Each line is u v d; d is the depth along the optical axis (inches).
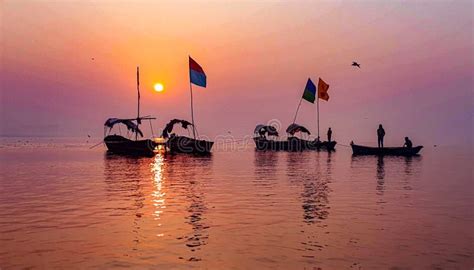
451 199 595.8
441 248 360.8
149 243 378.6
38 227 437.7
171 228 431.8
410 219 468.4
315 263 325.4
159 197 624.7
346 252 350.9
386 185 746.2
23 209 532.7
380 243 375.6
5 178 890.7
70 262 328.8
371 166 1152.2
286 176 906.7
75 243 379.2
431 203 565.3
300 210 521.0
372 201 581.3
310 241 382.6
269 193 659.4
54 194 657.0
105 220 468.8
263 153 1914.4
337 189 700.0
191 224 449.1
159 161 1414.9
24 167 1178.6
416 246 366.6
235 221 462.0
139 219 473.7
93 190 701.9
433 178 851.4
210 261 330.0
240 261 330.0
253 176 910.4
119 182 812.6
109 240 388.5
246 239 389.7
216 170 1066.1
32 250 358.9
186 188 722.2
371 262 327.3
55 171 1053.8
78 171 1051.3
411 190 684.1
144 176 925.2
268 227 434.3
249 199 602.9
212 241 383.9
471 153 1801.2
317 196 627.5
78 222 459.8
